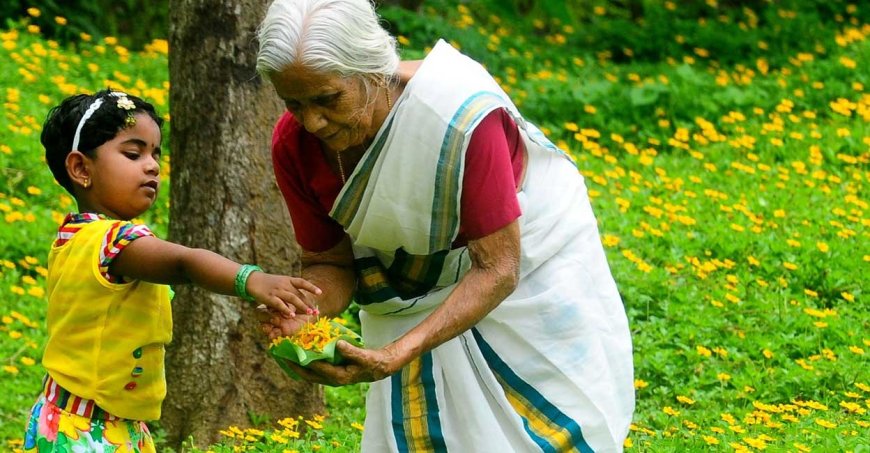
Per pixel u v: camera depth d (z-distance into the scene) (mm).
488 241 4336
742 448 6117
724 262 9438
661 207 10617
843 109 12820
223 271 4176
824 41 16000
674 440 6453
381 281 4770
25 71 12633
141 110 4551
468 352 4672
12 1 14977
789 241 9555
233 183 6828
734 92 13602
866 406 7238
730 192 11000
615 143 12828
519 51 16547
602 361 4738
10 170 10547
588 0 19297
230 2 6797
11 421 7125
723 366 7883
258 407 6969
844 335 8180
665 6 18250
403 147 4281
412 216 4414
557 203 4750
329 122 4121
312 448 6500
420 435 4699
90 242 4328
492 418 4625
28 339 8266
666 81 14148
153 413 4629
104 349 4426
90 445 4449
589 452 4672
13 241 9609
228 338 6898
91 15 15688
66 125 4477
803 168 11188
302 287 4195
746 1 17984
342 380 4180
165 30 16438
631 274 9039
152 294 4477
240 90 6812
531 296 4676
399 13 16047
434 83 4277
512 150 4629
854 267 9289
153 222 10203
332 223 4801
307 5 3992
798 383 7516
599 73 15445
